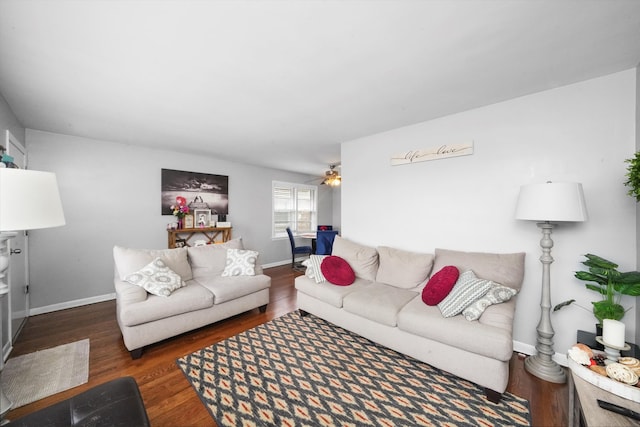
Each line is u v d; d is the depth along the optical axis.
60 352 2.23
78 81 2.02
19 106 2.47
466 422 1.51
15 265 2.59
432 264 2.66
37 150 3.16
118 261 2.60
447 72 1.93
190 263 3.15
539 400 1.68
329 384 1.84
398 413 1.58
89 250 3.53
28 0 1.22
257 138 3.62
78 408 1.08
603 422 1.05
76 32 1.46
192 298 2.47
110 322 2.87
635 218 1.87
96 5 1.26
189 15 1.34
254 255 3.31
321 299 2.72
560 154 2.13
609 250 1.95
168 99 2.37
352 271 2.95
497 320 1.77
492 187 2.46
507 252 2.38
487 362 1.69
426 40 1.56
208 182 4.79
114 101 2.39
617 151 1.92
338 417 1.55
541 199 1.81
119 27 1.43
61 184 3.33
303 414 1.57
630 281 1.63
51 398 1.69
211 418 1.54
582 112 2.05
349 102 2.45
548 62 1.79
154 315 2.23
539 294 2.21
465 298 1.93
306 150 4.29
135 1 1.24
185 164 4.50
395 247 3.19
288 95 2.30
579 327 2.05
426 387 1.82
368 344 2.40
